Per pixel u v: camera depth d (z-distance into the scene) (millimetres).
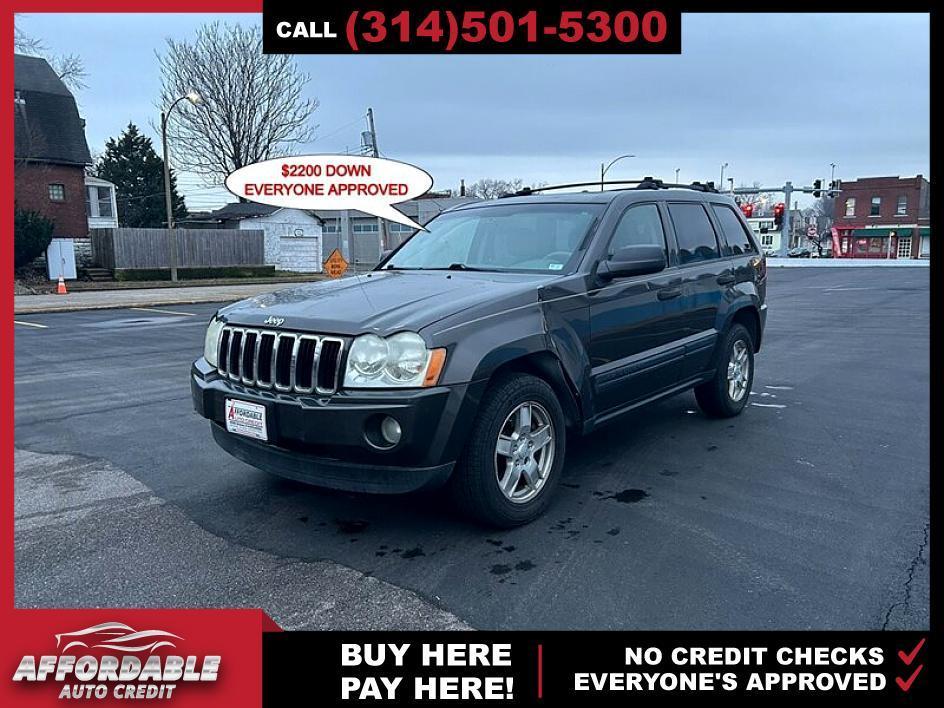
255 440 3551
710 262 5484
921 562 3305
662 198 5176
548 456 3850
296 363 3391
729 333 5727
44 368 9289
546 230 4598
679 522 3781
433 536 3643
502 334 3512
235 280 31938
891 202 61031
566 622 2854
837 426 5742
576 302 4027
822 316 15000
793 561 3318
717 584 3113
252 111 49125
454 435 3291
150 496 4297
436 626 2846
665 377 4902
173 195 53688
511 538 3600
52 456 5191
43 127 32688
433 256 4988
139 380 8375
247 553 3488
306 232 43031
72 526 3840
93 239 33125
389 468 3246
